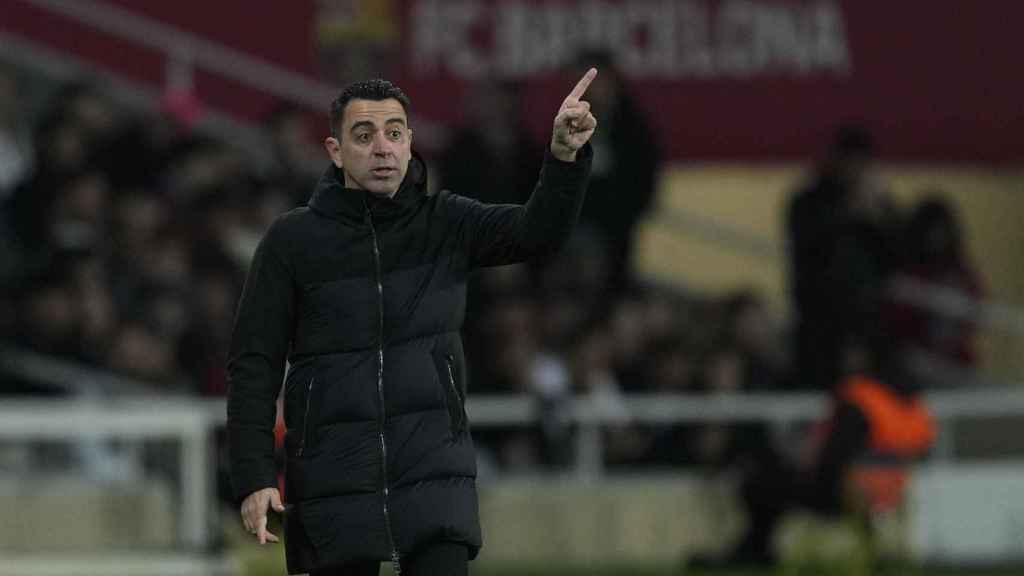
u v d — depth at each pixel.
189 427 50.50
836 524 54.88
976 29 73.31
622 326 60.12
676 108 71.62
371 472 24.11
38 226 58.66
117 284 57.59
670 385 59.03
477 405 56.78
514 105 59.91
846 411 52.03
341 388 24.28
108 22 67.75
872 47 72.69
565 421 57.09
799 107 72.25
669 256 70.62
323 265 24.58
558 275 60.44
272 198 60.25
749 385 59.62
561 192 24.30
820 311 61.78
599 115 61.16
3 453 49.81
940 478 58.34
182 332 57.47
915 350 68.31
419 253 24.73
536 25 70.50
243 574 49.28
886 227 66.50
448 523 24.08
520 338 58.75
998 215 73.31
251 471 24.48
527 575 53.84
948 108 73.19
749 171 71.94
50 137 59.44
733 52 72.00
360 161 24.52
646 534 57.00
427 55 69.94
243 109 68.44
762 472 55.31
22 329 55.84
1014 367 71.31
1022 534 58.31
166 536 49.88
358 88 24.70
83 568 49.19
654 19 71.50
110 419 50.34
